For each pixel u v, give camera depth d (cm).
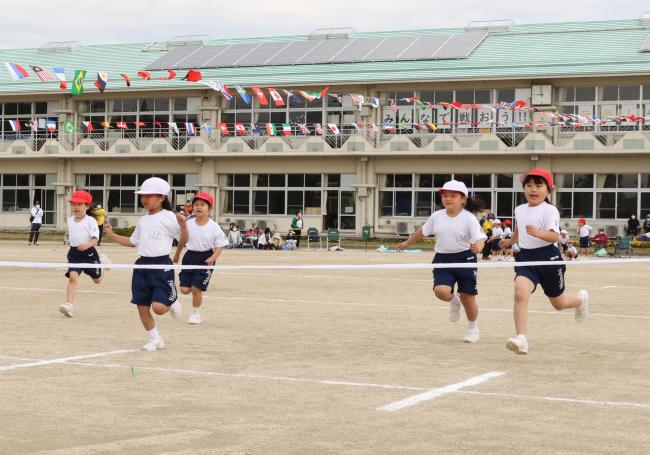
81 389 820
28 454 597
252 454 600
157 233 1055
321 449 614
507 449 619
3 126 5672
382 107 5050
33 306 1582
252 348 1093
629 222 4544
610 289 2117
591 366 977
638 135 4634
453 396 801
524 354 1053
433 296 1855
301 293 1911
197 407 748
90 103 5559
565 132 4788
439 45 5194
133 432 659
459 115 4925
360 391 822
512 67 4803
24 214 5706
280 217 5291
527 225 1018
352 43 5400
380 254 4062
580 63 4728
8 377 877
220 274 2517
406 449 616
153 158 5469
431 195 5078
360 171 5134
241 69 5244
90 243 1417
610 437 654
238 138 5238
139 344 1117
